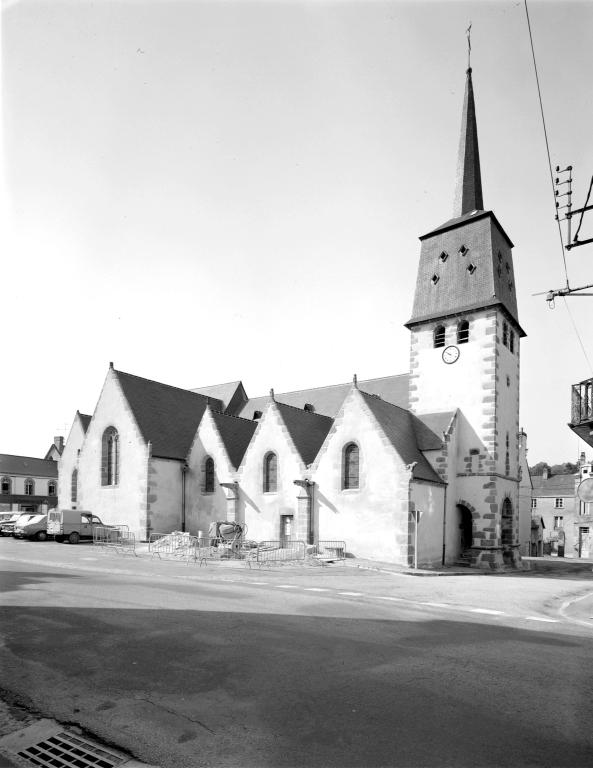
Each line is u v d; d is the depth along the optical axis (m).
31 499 61.62
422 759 5.08
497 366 29.34
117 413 35.28
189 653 8.20
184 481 34.75
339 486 27.20
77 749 5.31
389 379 36.94
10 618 10.27
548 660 8.47
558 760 5.14
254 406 42.56
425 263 33.09
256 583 16.75
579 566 35.97
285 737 5.49
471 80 34.91
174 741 5.43
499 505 28.53
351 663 7.95
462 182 33.47
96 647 8.44
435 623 11.30
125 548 28.19
